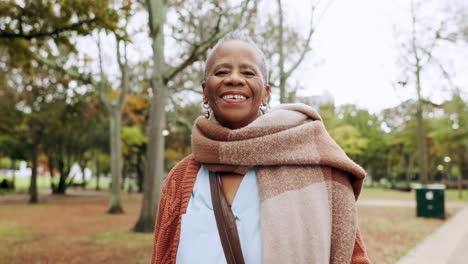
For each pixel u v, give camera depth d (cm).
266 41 1241
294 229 107
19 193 3484
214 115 134
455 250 754
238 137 119
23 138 2392
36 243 866
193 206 124
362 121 3984
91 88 1902
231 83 125
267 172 116
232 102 126
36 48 844
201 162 125
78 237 958
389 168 5744
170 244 128
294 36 1258
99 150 3225
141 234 1005
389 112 3406
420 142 1619
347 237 112
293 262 105
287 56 1252
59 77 1850
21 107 2136
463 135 2595
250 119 129
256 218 114
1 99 2028
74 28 755
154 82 1077
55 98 2094
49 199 2719
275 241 107
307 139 119
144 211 1054
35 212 1692
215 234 115
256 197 117
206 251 113
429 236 934
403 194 3400
